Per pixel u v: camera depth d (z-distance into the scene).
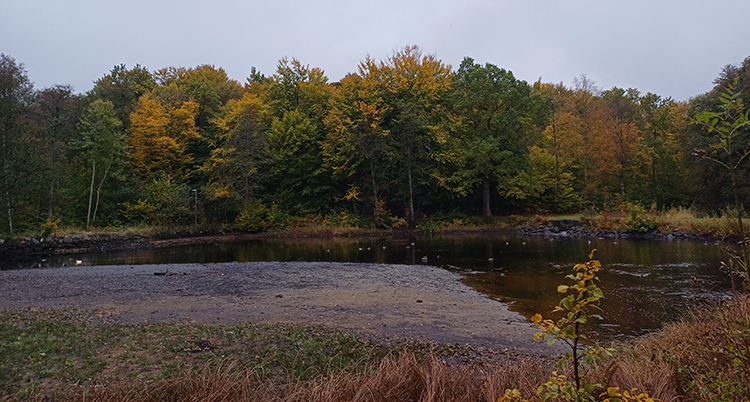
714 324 5.16
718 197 27.25
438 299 11.46
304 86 40.78
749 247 3.26
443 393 4.42
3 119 23.34
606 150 37.22
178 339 7.20
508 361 6.48
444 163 37.03
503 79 36.41
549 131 40.19
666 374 4.17
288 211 37.19
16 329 7.64
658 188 37.84
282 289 12.67
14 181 23.72
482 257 19.62
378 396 4.43
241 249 25.50
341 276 14.91
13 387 5.17
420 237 31.12
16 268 18.86
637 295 11.05
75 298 11.38
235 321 8.99
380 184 36.28
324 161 37.69
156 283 13.60
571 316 2.48
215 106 45.88
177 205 31.62
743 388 3.44
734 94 2.74
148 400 4.58
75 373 5.61
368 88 36.91
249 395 4.73
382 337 8.01
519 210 39.97
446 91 38.25
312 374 5.75
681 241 22.47
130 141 37.38
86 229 28.75
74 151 31.75
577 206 38.38
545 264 17.00
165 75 56.03
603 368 4.55
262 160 35.88
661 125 39.53
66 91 30.80
